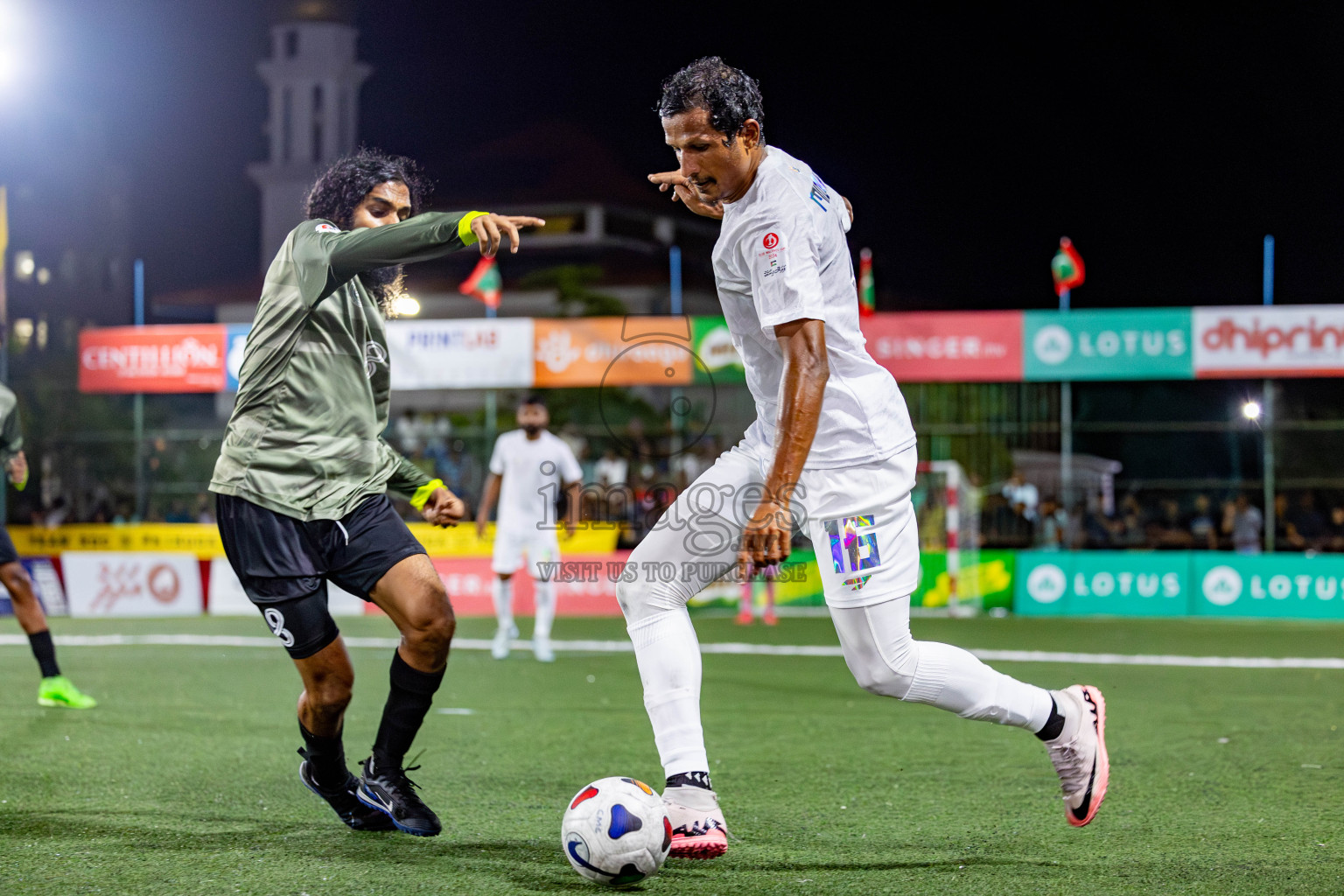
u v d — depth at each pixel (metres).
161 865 6.58
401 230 6.38
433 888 6.15
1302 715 12.80
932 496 29.64
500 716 12.63
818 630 23.98
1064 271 29.70
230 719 12.15
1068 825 7.66
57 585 28.73
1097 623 26.19
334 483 6.91
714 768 9.70
